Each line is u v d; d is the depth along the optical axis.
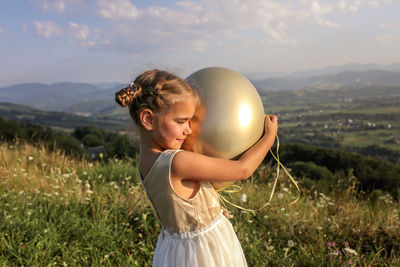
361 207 4.25
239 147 1.21
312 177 9.96
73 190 3.60
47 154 6.15
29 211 2.78
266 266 2.39
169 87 1.11
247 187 4.46
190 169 1.14
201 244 1.20
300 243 2.74
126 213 3.13
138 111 1.17
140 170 1.28
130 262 2.36
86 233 2.61
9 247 2.24
